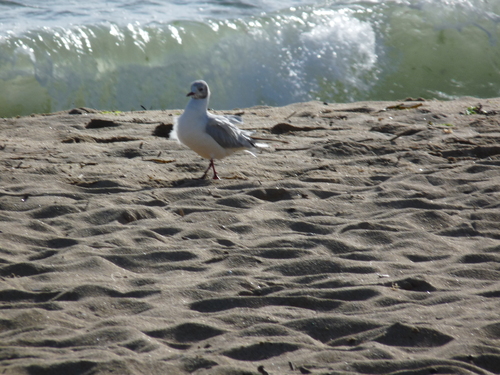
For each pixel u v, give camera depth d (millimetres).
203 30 26203
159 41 25203
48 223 8789
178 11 28281
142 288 6672
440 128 15531
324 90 26234
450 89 27969
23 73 22859
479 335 5656
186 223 8852
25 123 16094
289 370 5020
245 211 9492
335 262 7473
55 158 12664
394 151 13555
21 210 9406
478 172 11953
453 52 29172
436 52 28781
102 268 7199
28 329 5633
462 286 6898
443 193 10688
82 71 23703
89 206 9562
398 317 6027
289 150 13734
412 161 12852
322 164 12555
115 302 6301
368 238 8383
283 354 5312
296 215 9445
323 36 27891
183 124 11445
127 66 24438
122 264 7406
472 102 19766
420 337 5609
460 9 30859
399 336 5621
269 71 26203
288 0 31297
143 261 7484
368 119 17047
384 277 7102
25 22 25359
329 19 28906
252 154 12359
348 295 6578
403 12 30281
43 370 4844
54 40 23750
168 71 24969
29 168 11695
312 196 10492
